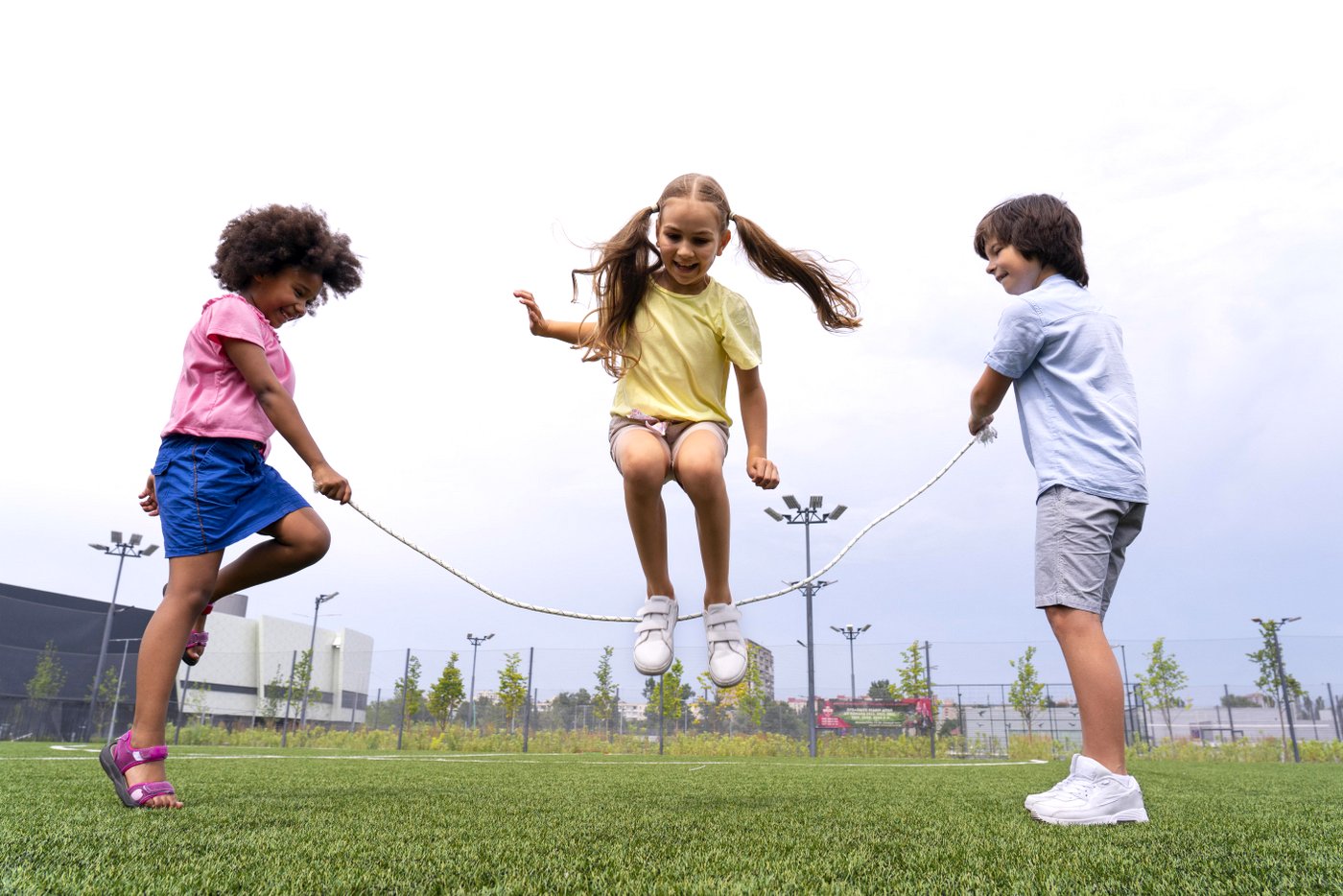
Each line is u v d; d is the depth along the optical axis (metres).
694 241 2.43
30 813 1.97
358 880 1.23
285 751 10.30
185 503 2.26
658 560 2.44
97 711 19.03
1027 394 2.48
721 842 1.64
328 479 2.38
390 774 3.94
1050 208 2.64
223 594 2.45
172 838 1.58
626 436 2.42
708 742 17.06
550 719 17.58
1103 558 2.24
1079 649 2.21
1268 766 9.02
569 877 1.26
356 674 21.27
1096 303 2.50
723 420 2.59
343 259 2.71
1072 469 2.29
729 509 2.42
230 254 2.55
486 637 23.64
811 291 2.75
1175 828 1.99
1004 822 2.06
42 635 18.55
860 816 2.15
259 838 1.59
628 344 2.56
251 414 2.38
